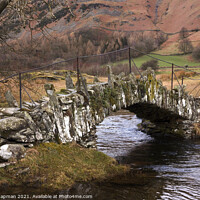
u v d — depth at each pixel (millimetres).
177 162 12266
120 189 8047
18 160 7832
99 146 14977
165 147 15352
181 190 8562
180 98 16688
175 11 137250
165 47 95312
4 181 7156
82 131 10258
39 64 23078
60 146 9172
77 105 10117
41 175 7711
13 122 8102
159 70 43500
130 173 9922
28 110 8852
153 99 14344
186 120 18484
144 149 14711
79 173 8477
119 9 127000
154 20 133375
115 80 12188
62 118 9477
